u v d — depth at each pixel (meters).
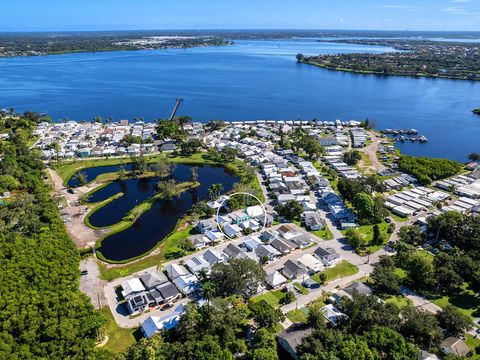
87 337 99.31
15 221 162.38
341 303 108.50
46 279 118.00
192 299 120.88
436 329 100.00
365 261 140.62
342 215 172.75
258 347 95.06
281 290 124.50
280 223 170.00
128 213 179.25
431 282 121.31
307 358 87.25
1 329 97.75
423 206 182.88
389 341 92.75
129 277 130.38
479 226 147.25
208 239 154.50
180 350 91.06
